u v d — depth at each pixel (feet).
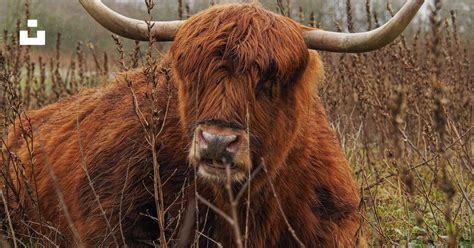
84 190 14.92
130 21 14.08
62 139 16.98
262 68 12.28
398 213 18.04
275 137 13.05
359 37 12.90
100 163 14.84
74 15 38.50
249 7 12.90
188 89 12.64
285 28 12.83
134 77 16.67
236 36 12.32
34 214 16.76
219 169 11.87
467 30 33.45
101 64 32.96
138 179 14.24
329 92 23.03
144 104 14.97
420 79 22.97
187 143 13.46
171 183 14.24
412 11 12.23
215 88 12.10
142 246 14.24
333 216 14.92
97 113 16.31
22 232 16.56
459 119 21.57
